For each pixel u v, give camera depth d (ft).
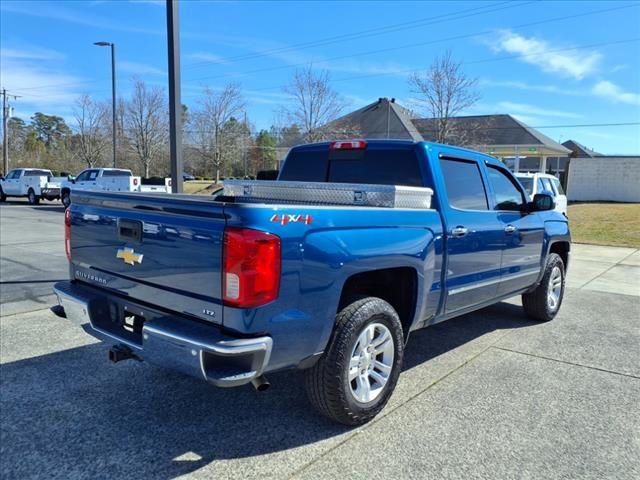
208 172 199.41
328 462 9.82
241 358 8.89
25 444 10.24
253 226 8.76
